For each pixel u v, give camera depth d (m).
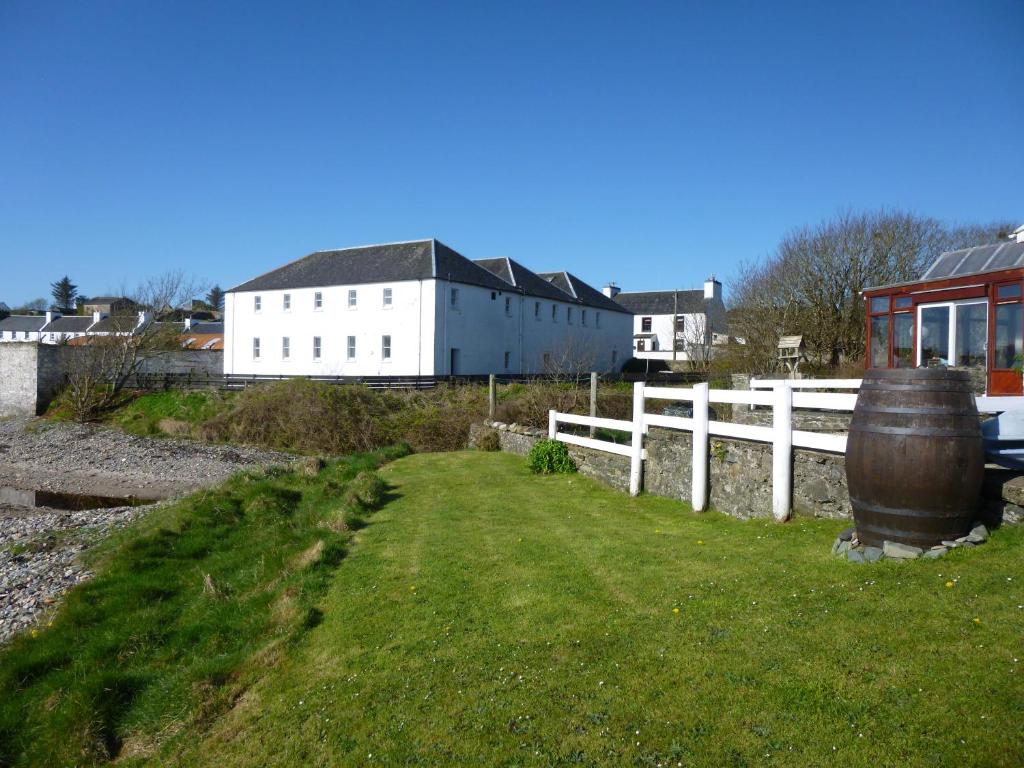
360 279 41.38
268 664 5.43
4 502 19.67
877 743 3.30
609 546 7.32
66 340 42.84
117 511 15.58
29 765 4.89
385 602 6.20
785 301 33.69
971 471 5.28
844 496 6.88
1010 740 3.13
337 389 29.39
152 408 33.00
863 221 32.94
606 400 24.72
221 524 10.57
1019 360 12.62
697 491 8.81
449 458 16.30
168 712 5.09
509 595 6.02
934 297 14.50
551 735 3.83
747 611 4.96
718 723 3.69
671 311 64.00
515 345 45.44
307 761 4.03
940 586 4.73
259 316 45.50
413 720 4.21
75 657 6.55
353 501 10.61
